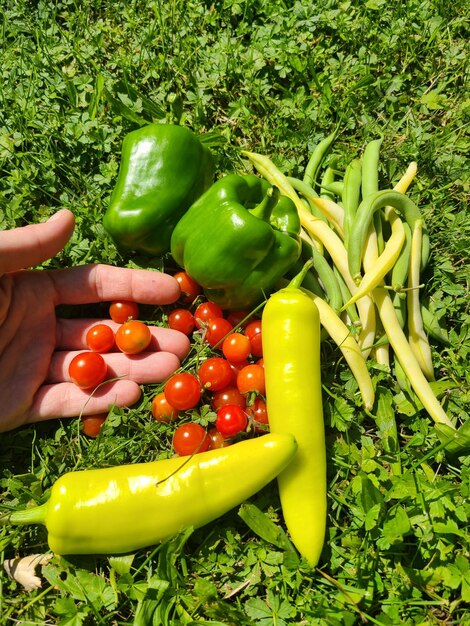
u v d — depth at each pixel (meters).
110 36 0.40
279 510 0.28
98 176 0.35
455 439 0.27
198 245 0.29
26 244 0.27
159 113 0.37
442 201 0.36
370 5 0.40
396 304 0.30
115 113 0.37
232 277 0.29
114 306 0.31
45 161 0.35
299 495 0.26
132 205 0.30
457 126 0.38
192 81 0.38
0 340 0.28
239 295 0.30
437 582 0.26
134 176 0.30
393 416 0.29
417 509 0.27
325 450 0.28
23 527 0.27
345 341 0.29
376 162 0.32
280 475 0.26
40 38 0.40
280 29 0.40
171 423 0.30
